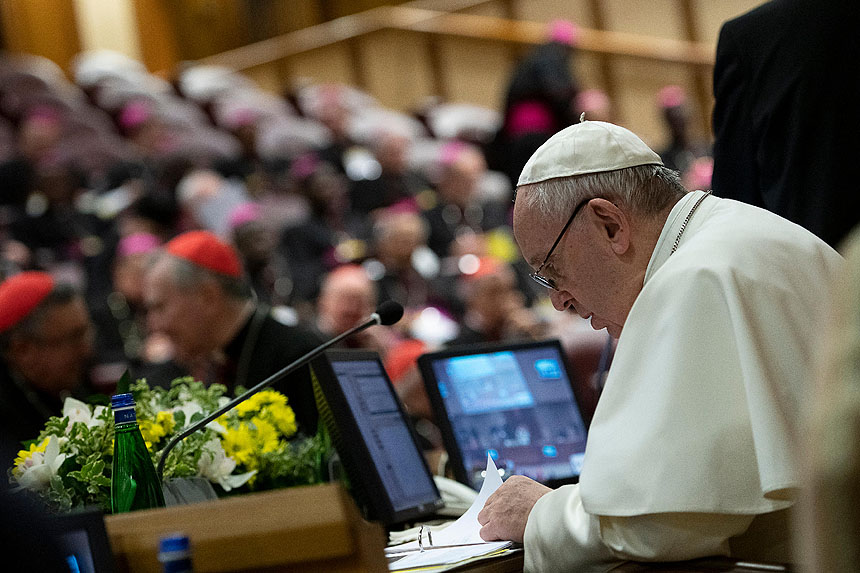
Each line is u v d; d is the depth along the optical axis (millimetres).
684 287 7902
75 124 41656
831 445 3227
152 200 33188
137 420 9156
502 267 25719
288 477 9844
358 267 32500
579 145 8844
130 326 27531
